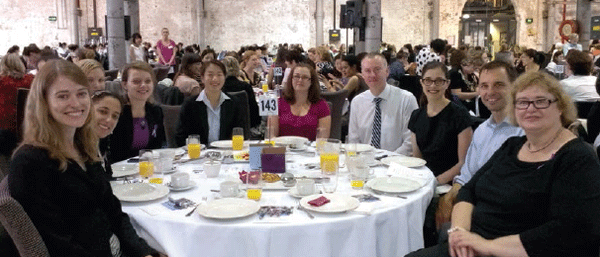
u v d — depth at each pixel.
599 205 1.67
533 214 1.82
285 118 3.59
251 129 4.93
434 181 2.51
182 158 2.84
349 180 2.41
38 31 15.92
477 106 4.35
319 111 3.62
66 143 1.75
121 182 2.36
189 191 2.22
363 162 2.37
